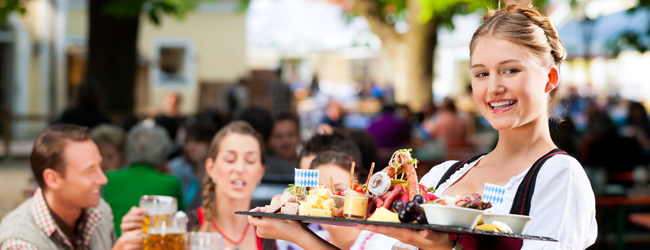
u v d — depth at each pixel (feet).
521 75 4.93
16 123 46.73
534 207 4.86
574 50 36.73
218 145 9.18
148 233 8.01
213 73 61.16
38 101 51.78
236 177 9.04
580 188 4.80
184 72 60.64
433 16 33.86
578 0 34.17
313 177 5.33
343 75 91.97
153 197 8.13
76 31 56.95
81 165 8.16
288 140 17.03
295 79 67.87
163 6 29.89
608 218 18.31
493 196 4.68
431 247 4.40
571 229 4.70
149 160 12.81
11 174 29.60
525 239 4.50
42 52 51.72
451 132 30.58
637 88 64.23
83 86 23.79
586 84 57.57
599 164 21.33
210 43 60.85
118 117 30.50
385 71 81.05
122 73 31.48
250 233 9.30
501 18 5.11
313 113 50.14
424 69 38.11
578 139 27.91
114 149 14.12
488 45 5.05
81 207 8.50
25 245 8.00
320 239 5.21
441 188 5.72
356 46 55.42
